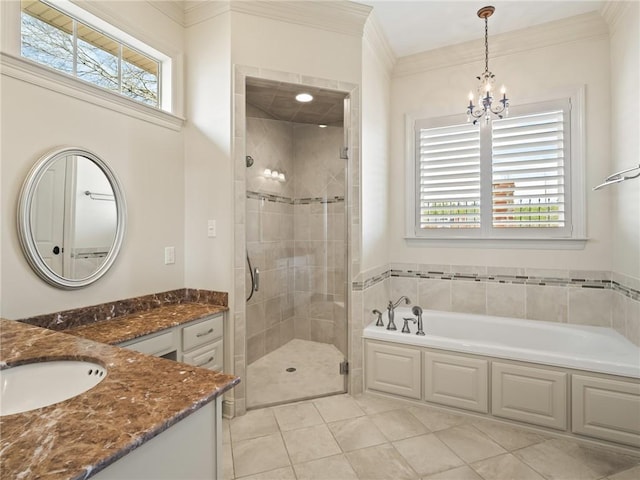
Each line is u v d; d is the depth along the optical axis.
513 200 2.95
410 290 3.35
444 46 3.07
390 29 2.80
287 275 3.39
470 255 3.14
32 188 1.71
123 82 2.26
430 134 3.24
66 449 0.65
